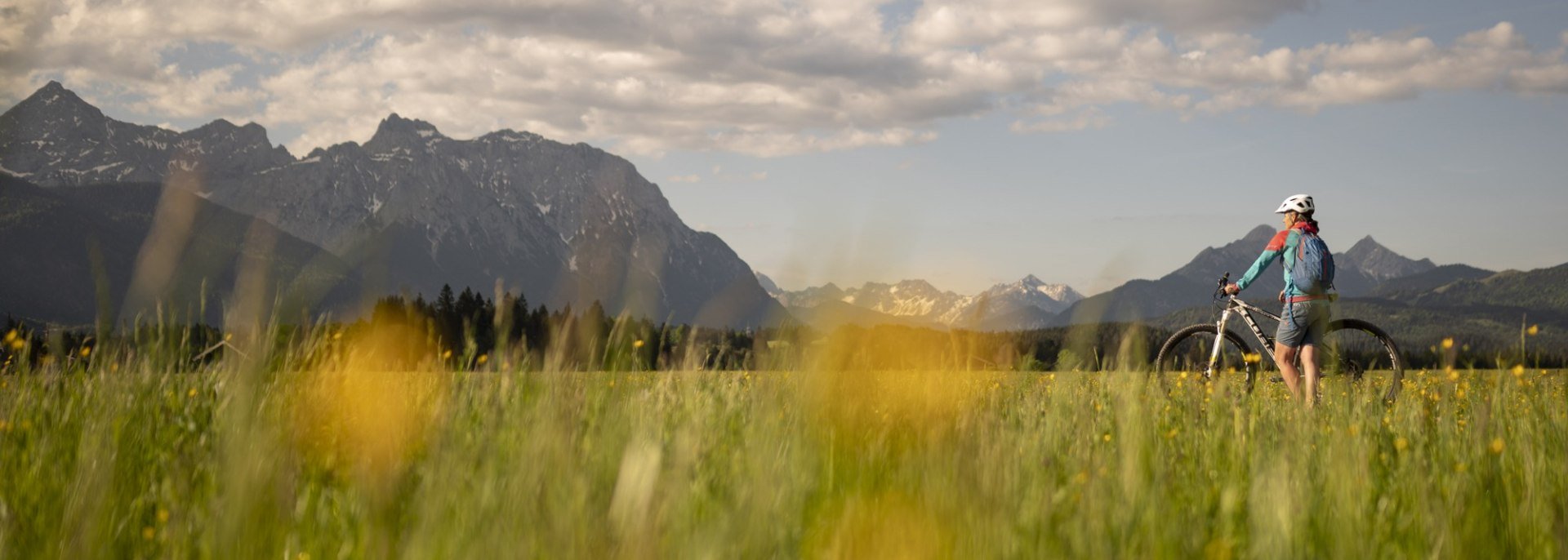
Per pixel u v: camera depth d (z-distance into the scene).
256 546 2.29
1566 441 3.97
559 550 2.04
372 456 2.93
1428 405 5.41
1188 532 2.65
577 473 2.54
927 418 3.29
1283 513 2.50
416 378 3.74
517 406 3.63
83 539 2.43
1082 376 4.42
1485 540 2.80
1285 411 5.68
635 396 3.85
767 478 2.63
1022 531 2.44
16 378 3.92
